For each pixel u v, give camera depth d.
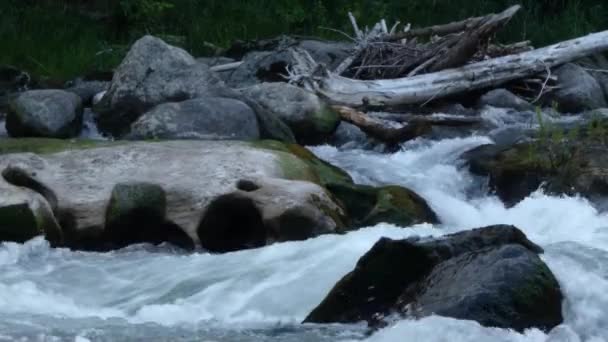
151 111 12.52
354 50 16.34
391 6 21.47
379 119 13.99
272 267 8.58
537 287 7.11
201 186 10.21
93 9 20.48
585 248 8.17
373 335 6.95
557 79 16.06
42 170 10.49
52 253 9.74
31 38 19.03
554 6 21.27
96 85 15.57
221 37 19.86
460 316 6.94
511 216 11.07
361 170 12.30
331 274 8.34
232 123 12.35
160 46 13.42
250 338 7.12
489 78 15.61
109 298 8.38
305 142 13.59
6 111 14.52
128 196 10.12
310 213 9.91
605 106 16.11
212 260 8.96
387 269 7.53
